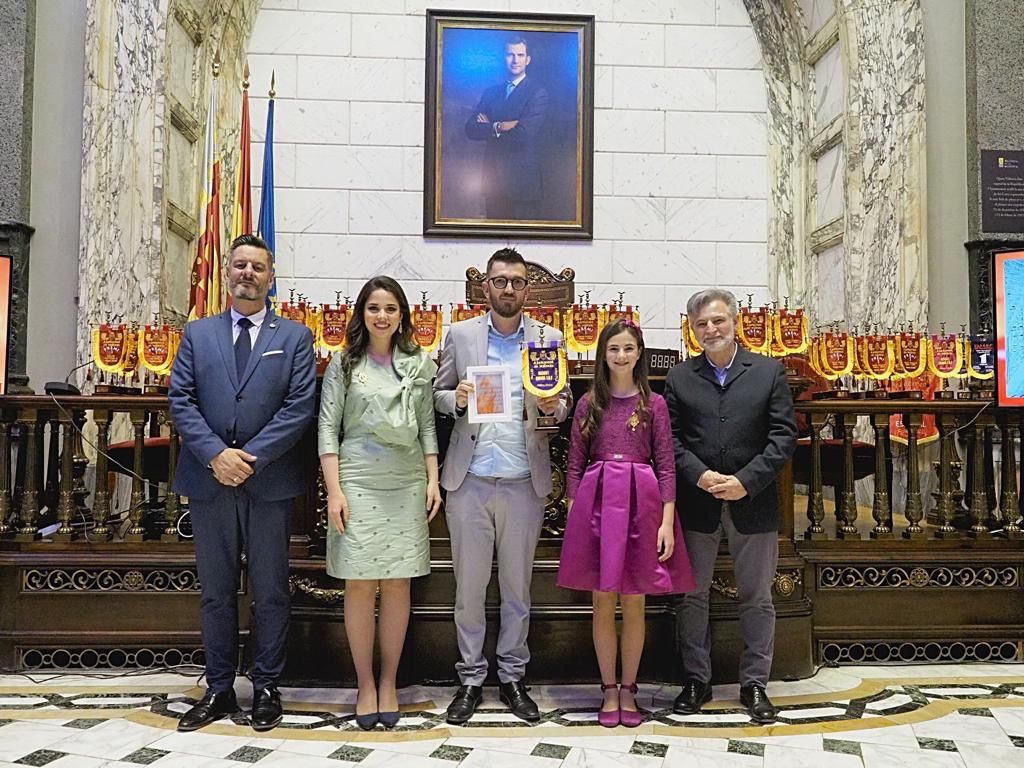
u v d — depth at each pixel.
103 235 5.52
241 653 3.59
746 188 7.29
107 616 3.71
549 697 3.34
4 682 3.47
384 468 2.96
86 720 3.02
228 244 6.67
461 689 3.12
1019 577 3.91
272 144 6.39
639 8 7.26
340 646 3.43
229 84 6.96
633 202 7.19
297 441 3.00
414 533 2.98
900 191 5.75
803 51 7.23
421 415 3.07
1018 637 3.87
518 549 3.11
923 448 5.30
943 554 3.87
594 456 3.07
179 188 6.38
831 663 3.81
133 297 5.55
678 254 7.20
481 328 3.19
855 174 6.05
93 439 5.20
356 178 7.01
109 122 5.58
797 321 4.12
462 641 3.13
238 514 3.01
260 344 3.04
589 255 7.12
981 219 5.70
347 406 3.03
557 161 7.06
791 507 3.69
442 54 7.02
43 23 5.68
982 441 4.04
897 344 4.25
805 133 7.21
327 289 6.95
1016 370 3.81
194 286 5.29
